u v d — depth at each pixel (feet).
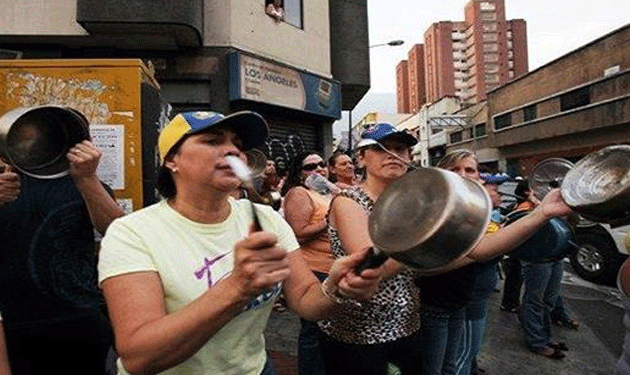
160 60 28.76
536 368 13.33
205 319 3.26
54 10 26.05
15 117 5.20
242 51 29.76
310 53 35.76
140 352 3.47
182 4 25.22
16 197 5.77
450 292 7.77
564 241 9.96
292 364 12.65
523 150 98.37
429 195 3.11
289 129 34.53
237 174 4.07
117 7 24.62
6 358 4.39
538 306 14.16
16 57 27.14
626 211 4.25
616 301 19.85
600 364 13.61
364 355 6.21
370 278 3.59
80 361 6.43
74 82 8.93
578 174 4.79
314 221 9.82
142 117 9.16
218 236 4.54
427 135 157.48
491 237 6.68
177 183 4.59
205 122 4.34
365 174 6.89
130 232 4.23
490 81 334.44
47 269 6.18
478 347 10.08
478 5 333.83
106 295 4.01
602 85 72.08
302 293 4.84
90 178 5.97
